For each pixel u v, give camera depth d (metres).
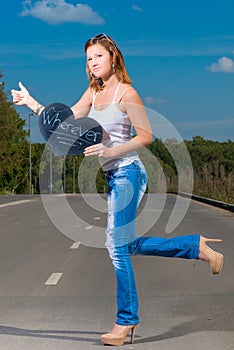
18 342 6.84
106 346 6.62
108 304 8.80
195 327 7.38
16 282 10.69
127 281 6.54
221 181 43.78
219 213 29.61
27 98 6.68
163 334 7.09
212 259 6.56
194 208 34.16
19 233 19.58
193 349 6.46
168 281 10.59
